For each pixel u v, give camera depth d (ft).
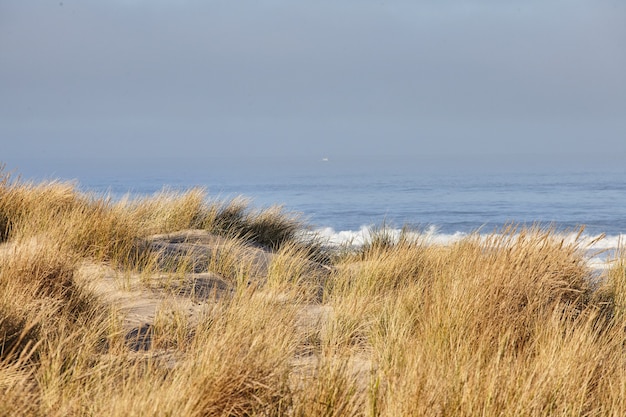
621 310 37.83
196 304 36.70
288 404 21.22
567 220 297.94
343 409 20.44
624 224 266.98
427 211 372.17
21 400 19.47
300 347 29.81
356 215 349.82
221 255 48.98
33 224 48.85
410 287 38.42
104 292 36.06
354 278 47.03
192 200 66.90
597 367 25.61
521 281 34.78
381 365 25.79
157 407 19.03
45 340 25.00
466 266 38.88
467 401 20.40
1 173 59.77
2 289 29.17
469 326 29.50
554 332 28.04
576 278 39.32
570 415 21.52
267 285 40.42
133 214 59.31
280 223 69.62
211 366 21.93
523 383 21.66
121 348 25.98
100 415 19.17
